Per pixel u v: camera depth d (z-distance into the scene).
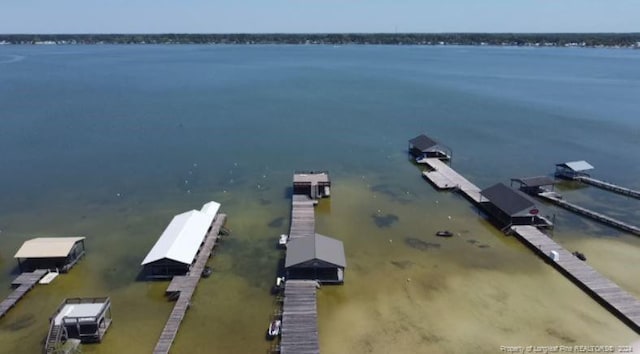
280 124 100.62
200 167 72.44
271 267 44.62
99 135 89.12
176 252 42.91
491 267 44.81
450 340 34.56
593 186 65.94
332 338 34.75
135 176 68.38
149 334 35.28
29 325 36.44
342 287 41.19
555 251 46.12
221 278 42.72
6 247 48.06
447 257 46.66
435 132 95.25
